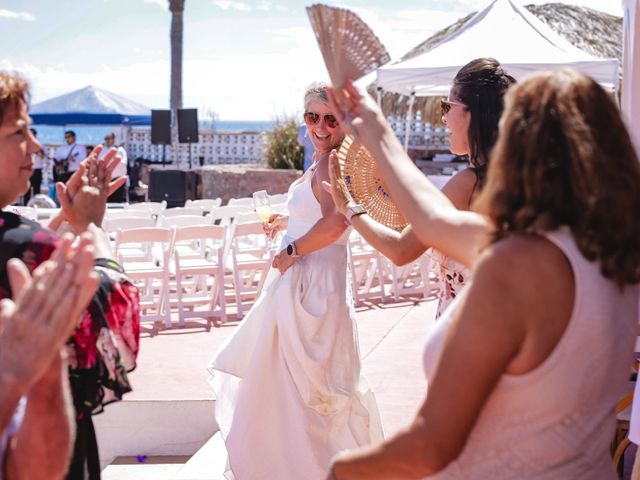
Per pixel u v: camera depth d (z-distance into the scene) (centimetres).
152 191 1928
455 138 285
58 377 165
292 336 370
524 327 155
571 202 158
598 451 165
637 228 162
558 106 160
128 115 2792
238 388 383
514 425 160
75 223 223
